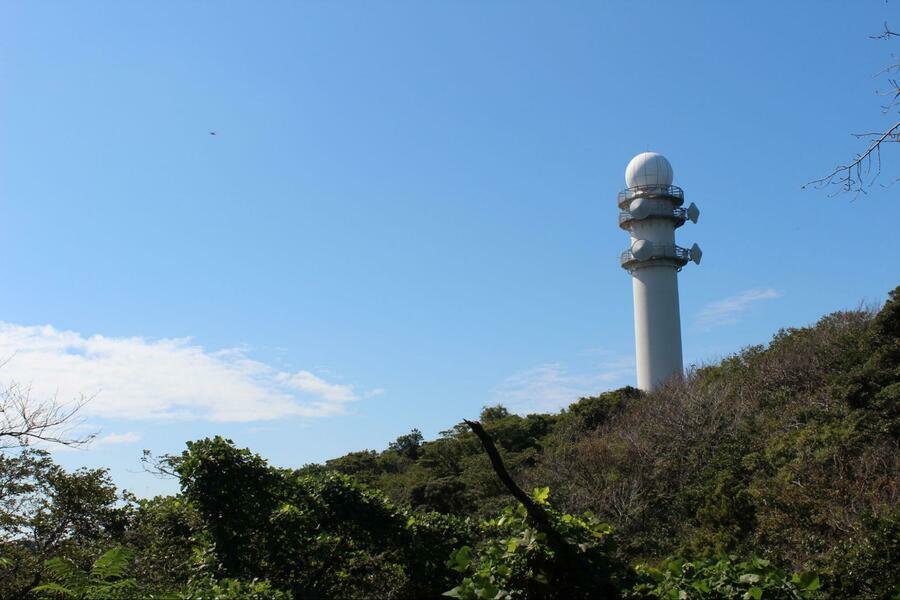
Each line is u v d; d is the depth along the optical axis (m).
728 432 27.95
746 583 7.50
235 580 9.85
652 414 32.31
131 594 9.86
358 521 16.06
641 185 48.03
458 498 31.64
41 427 13.85
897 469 20.59
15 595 12.41
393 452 47.41
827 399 26.41
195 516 14.07
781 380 30.09
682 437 28.91
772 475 23.62
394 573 16.94
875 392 24.94
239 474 14.06
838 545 16.69
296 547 14.55
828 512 19.45
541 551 8.20
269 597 9.80
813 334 32.28
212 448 14.14
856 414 24.06
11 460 13.58
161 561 13.75
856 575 14.01
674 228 48.94
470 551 8.70
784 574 7.57
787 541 19.23
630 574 8.36
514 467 33.34
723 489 23.95
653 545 23.36
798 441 24.06
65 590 10.08
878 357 26.08
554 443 36.94
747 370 32.75
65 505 13.88
